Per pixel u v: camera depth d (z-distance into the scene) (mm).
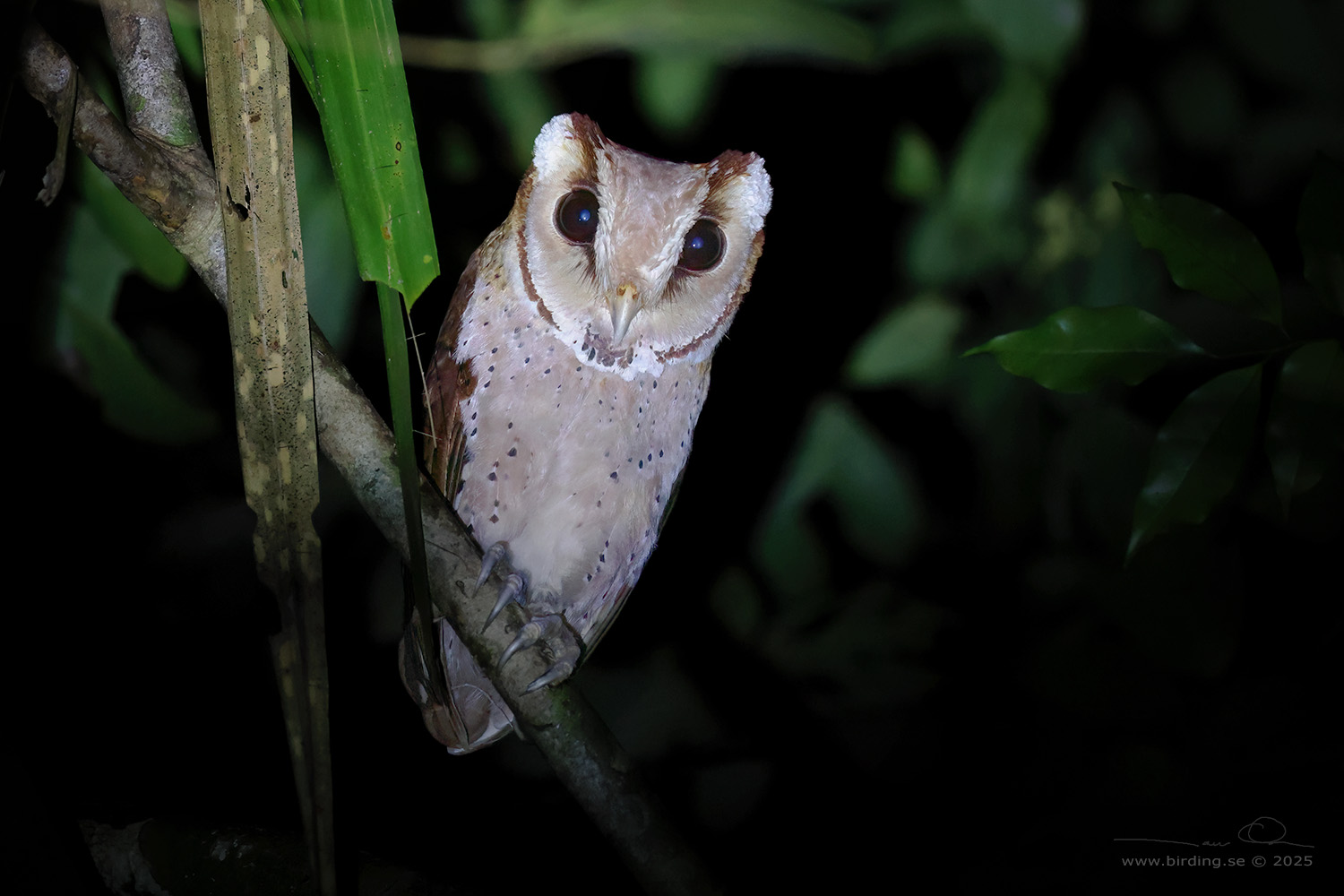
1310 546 1367
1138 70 1369
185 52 1195
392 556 1399
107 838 1188
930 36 1276
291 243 1072
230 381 1387
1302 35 1312
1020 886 1320
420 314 1399
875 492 1351
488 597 1113
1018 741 1400
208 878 1179
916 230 1352
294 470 1075
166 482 1412
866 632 1418
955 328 1353
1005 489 1370
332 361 1100
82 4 1238
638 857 1113
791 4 1208
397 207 1062
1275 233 1379
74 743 1403
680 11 1210
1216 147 1355
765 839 1415
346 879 1180
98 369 1250
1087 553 1358
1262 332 1248
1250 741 1325
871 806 1417
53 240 1246
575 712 1116
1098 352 1195
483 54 1221
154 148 1087
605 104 1410
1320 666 1345
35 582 1407
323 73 1062
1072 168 1373
